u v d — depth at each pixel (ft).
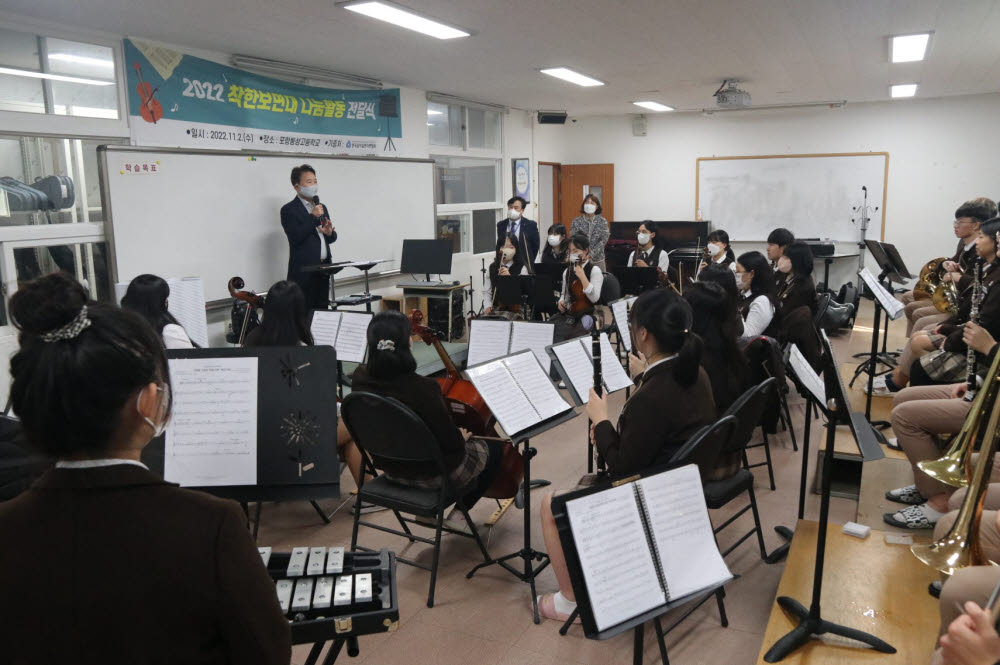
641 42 17.03
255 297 13.50
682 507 4.98
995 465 7.48
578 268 17.37
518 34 15.92
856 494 10.83
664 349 6.86
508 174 30.37
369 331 7.64
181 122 15.98
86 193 14.42
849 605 6.82
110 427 2.57
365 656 7.07
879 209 30.32
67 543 2.52
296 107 18.98
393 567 4.12
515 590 8.28
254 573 2.70
